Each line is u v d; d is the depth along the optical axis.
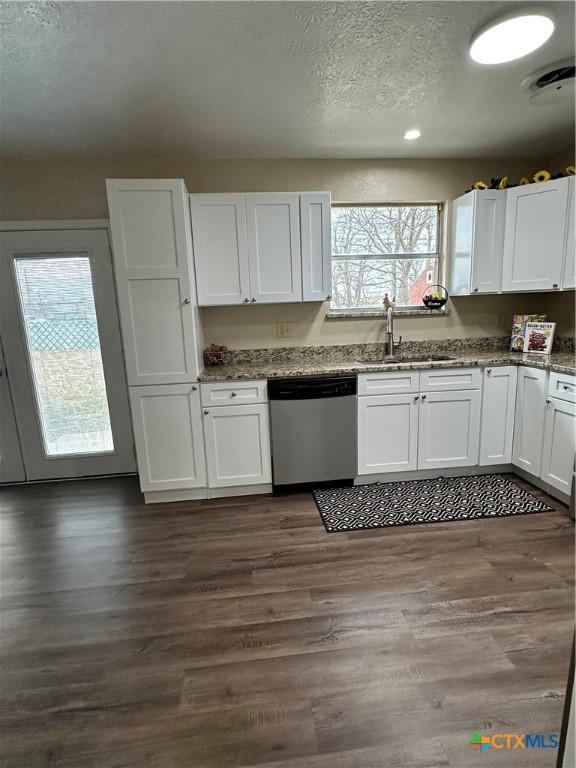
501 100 2.29
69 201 3.01
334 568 2.06
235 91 2.10
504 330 3.44
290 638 1.62
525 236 2.93
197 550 2.26
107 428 3.35
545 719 1.27
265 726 1.28
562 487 2.55
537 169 3.30
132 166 3.01
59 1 1.45
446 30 1.68
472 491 2.82
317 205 2.86
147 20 1.56
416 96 2.22
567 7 1.57
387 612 1.74
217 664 1.52
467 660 1.49
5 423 3.22
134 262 2.52
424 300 3.26
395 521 2.47
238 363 3.29
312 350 3.35
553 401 2.59
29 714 1.35
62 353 3.21
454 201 3.23
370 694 1.37
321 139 2.76
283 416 2.78
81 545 2.36
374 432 2.89
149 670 1.50
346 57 1.84
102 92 2.07
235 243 2.83
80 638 1.67
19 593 1.97
